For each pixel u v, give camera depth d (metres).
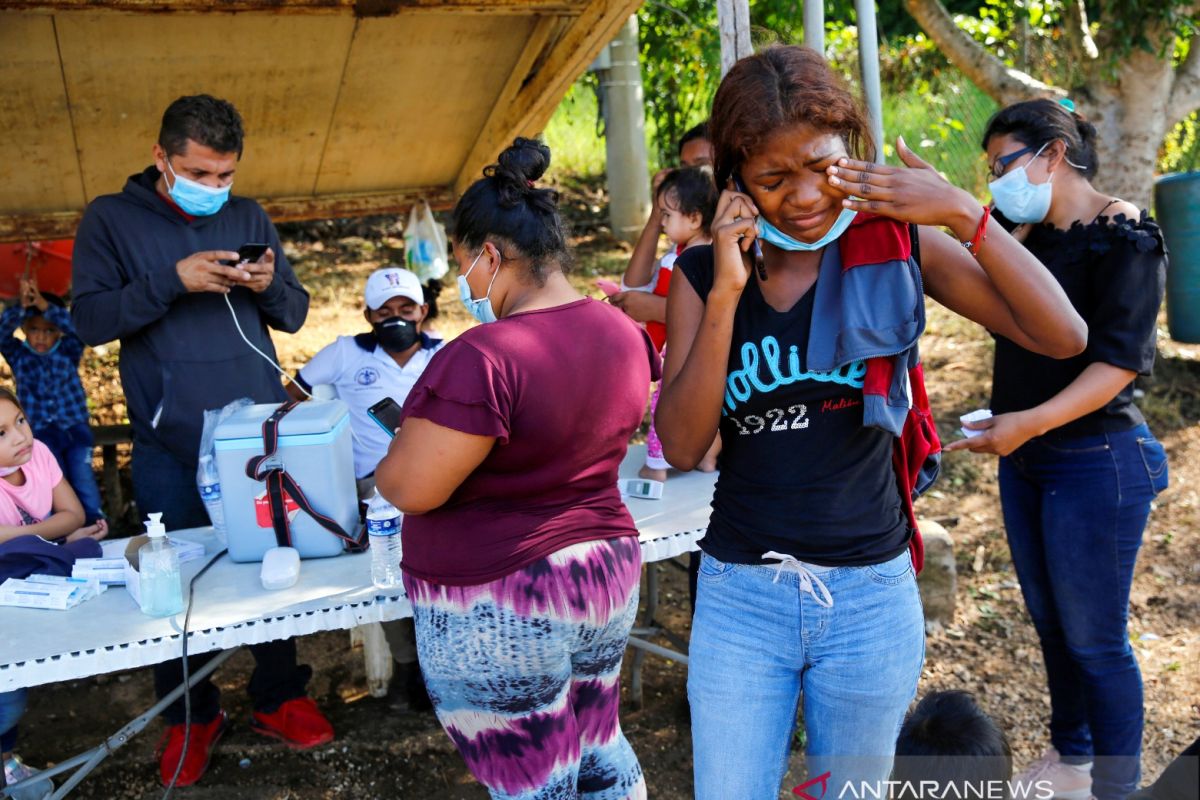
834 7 9.03
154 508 3.61
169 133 3.33
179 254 3.52
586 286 8.50
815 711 2.08
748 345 1.99
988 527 5.18
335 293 8.54
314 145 5.20
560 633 2.29
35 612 2.74
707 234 3.53
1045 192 2.85
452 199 5.95
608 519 2.38
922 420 2.09
